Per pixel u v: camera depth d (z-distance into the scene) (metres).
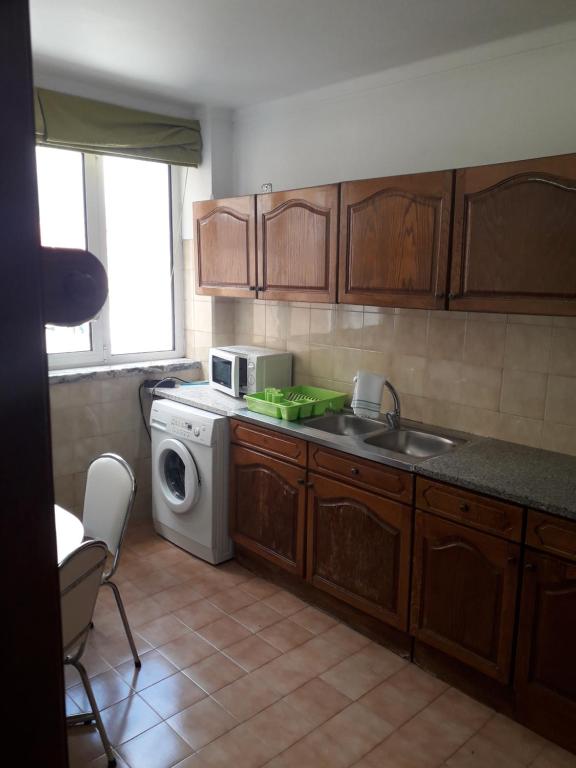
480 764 1.98
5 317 0.51
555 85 2.36
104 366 3.71
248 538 3.18
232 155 3.81
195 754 2.01
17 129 0.50
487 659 2.19
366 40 2.54
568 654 1.97
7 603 0.54
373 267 2.66
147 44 2.65
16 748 0.57
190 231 3.91
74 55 2.79
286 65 2.88
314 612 2.87
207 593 3.02
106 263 3.65
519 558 2.05
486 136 2.59
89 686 1.95
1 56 0.48
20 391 0.53
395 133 2.92
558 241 2.06
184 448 3.29
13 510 0.54
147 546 3.52
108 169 3.58
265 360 3.36
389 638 2.59
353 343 3.21
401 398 3.01
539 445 2.53
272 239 3.14
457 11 2.24
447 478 2.20
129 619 2.77
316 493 2.75
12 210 0.51
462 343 2.73
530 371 2.52
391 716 2.20
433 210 2.39
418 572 2.37
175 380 3.81
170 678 2.38
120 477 2.39
